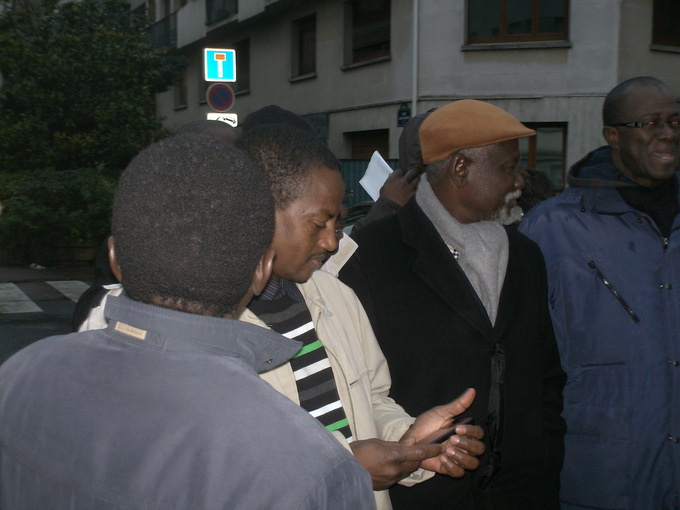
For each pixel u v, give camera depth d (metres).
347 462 0.82
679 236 2.14
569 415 2.19
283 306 1.56
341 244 1.80
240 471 0.77
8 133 13.05
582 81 12.02
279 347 1.01
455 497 1.82
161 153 0.93
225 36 19.08
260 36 17.53
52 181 11.27
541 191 2.92
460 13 12.27
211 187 0.90
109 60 13.72
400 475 1.36
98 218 11.27
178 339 0.91
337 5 14.58
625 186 2.20
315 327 1.55
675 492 2.07
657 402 2.09
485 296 1.92
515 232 2.08
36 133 13.26
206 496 0.77
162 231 0.89
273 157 1.41
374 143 14.12
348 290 1.71
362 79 13.99
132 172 0.93
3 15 13.77
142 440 0.81
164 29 22.61
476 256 1.91
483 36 12.40
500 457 1.84
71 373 0.91
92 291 1.63
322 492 0.78
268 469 0.77
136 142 13.93
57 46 13.60
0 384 0.97
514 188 1.98
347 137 14.73
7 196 11.62
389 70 13.20
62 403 0.88
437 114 1.97
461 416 1.83
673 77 12.43
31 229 10.98
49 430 0.87
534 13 12.23
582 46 11.95
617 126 2.23
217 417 0.81
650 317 2.11
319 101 15.41
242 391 0.84
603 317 2.14
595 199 2.22
